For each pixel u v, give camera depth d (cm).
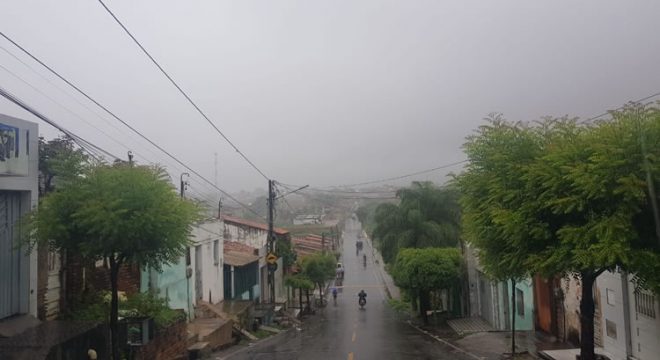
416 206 4412
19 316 1298
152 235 1190
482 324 2845
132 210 1158
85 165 1227
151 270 2062
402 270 3259
